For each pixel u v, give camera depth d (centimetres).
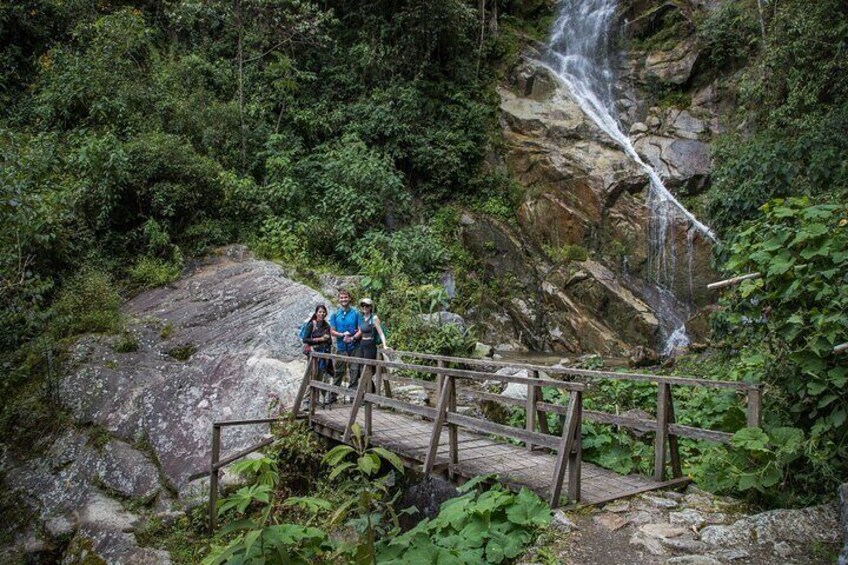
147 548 672
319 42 1584
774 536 376
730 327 742
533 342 1348
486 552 383
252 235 1281
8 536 739
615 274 1405
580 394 449
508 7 2000
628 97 1727
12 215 821
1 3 1409
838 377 417
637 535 390
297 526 289
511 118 1709
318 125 1517
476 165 1669
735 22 1602
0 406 892
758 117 1356
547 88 1764
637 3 1823
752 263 504
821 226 444
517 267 1462
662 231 1394
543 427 605
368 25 1694
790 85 1091
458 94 1705
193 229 1238
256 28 1583
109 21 1414
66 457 809
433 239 1404
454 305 1334
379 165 1388
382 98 1596
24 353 953
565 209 1507
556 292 1384
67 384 899
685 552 369
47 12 1508
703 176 1466
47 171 1060
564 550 376
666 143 1565
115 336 986
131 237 1203
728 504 436
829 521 385
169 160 1236
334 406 842
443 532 425
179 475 765
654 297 1367
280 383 870
